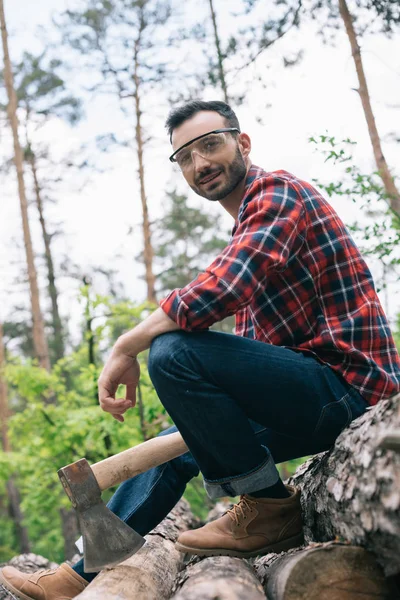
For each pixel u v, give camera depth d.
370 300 1.96
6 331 18.84
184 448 1.96
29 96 16.42
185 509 3.74
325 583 1.54
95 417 5.81
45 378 6.93
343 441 1.77
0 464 7.63
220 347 1.76
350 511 1.60
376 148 5.62
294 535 1.91
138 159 14.91
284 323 1.98
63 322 19.69
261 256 1.78
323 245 1.95
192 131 2.12
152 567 2.18
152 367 1.79
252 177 2.11
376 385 1.86
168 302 1.78
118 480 1.90
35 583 2.04
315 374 1.83
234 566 1.75
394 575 1.58
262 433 1.96
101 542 1.84
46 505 7.03
